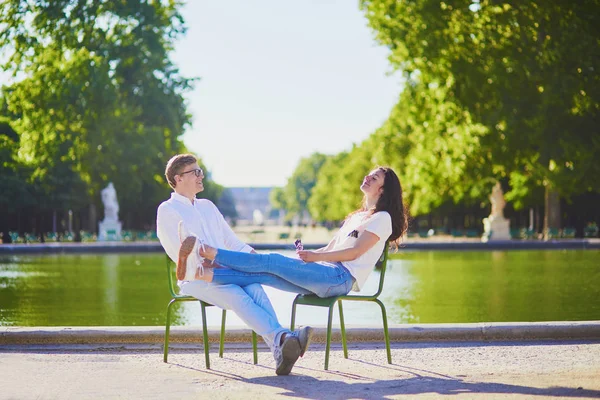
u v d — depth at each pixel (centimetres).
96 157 4103
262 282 611
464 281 1501
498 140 2947
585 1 2469
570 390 496
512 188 4753
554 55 2531
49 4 2348
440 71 2797
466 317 969
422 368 596
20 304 1154
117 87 4572
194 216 632
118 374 578
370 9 2869
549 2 2467
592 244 2898
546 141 2820
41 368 604
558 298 1177
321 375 571
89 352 687
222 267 602
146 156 4372
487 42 2627
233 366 614
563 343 708
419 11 2644
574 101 2691
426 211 4928
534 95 2728
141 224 5809
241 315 589
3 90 2652
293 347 557
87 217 5766
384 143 5316
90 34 2478
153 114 4897
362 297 615
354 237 624
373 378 556
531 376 550
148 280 1592
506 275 1633
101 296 1271
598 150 2742
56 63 2545
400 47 2888
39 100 2645
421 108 3216
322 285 601
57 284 1491
